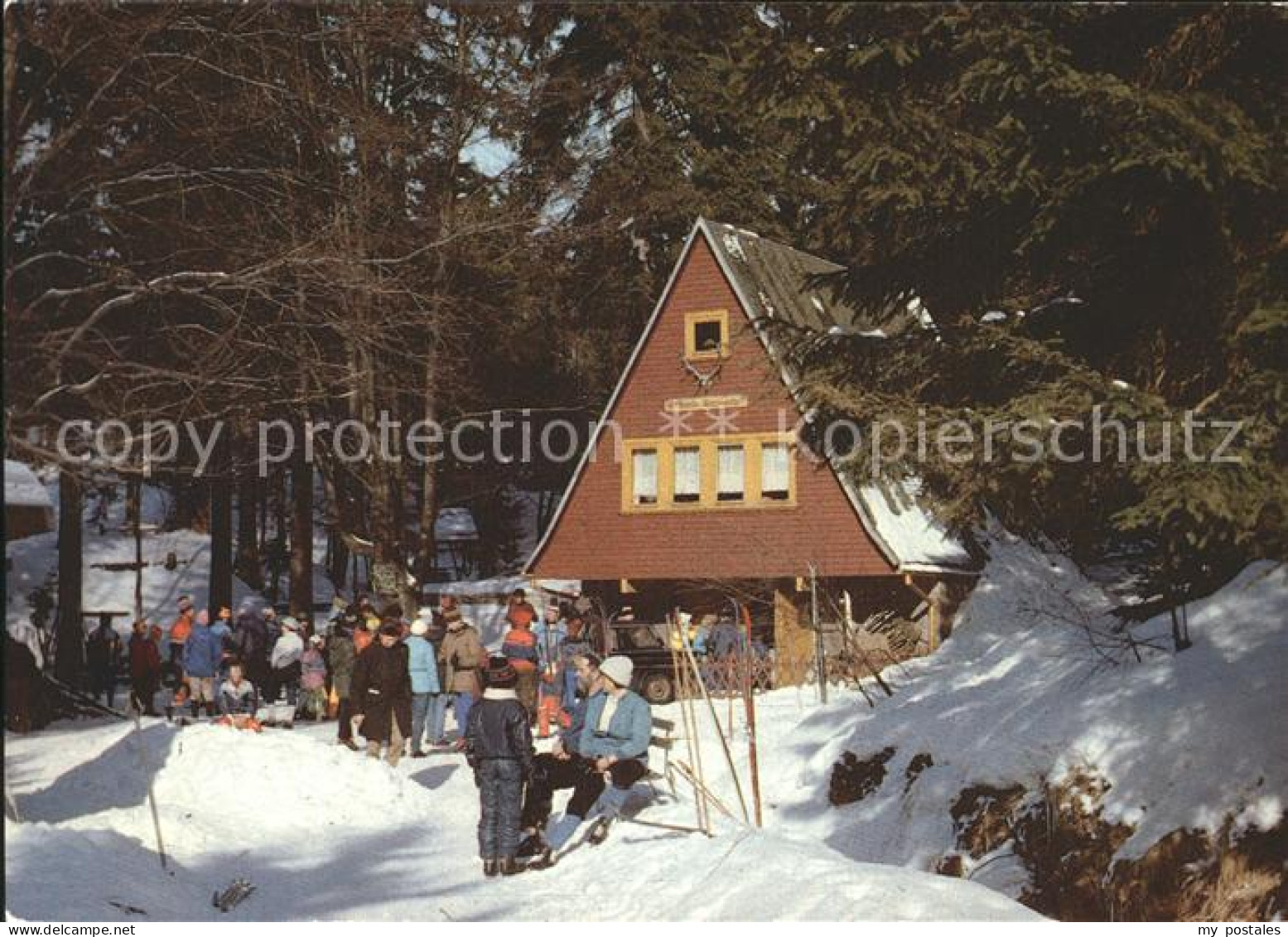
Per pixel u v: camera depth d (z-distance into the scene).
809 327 17.38
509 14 39.06
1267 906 12.41
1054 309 15.83
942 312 16.50
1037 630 22.39
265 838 15.73
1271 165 12.83
